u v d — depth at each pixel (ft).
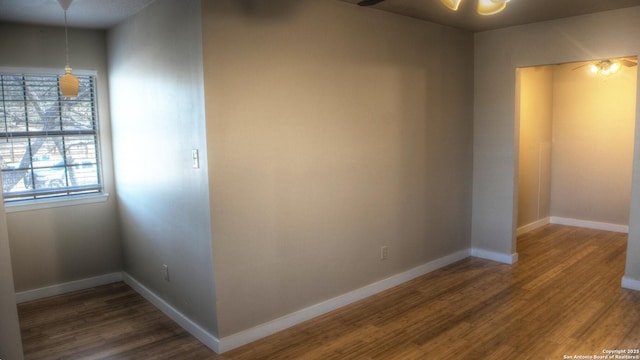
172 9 10.55
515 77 15.65
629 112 19.77
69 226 14.58
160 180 12.03
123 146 14.21
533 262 16.46
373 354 10.19
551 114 21.88
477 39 16.47
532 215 21.22
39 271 14.15
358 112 12.75
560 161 21.98
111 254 15.46
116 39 13.85
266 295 11.09
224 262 10.26
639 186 13.32
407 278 14.80
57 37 14.02
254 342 10.85
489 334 11.01
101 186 15.25
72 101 14.57
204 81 9.63
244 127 10.33
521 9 13.23
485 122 16.56
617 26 13.37
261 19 10.43
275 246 11.15
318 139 11.81
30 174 14.06
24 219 13.80
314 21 11.48
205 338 10.77
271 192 10.95
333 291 12.59
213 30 9.66
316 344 10.70
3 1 11.04
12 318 8.33
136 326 11.96
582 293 13.44
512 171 16.06
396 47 13.67
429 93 14.96
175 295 12.06
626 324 11.36
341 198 12.53
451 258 16.52
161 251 12.51
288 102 11.09
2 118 13.51
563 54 14.48
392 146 13.87
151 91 11.96
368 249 13.44
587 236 19.86
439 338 10.87
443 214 15.98
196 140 10.13
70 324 12.19
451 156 16.05
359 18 12.53
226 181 10.14
